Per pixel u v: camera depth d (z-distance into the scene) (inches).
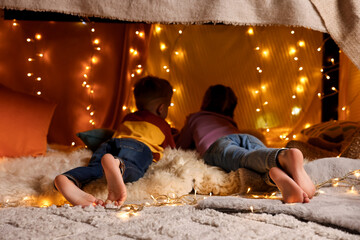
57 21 105.9
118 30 119.5
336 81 116.3
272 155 56.5
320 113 119.0
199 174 66.3
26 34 113.3
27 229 38.5
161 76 125.9
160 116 82.3
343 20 66.7
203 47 126.6
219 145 71.9
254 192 62.3
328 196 54.0
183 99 126.4
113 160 53.1
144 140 71.5
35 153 85.0
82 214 44.5
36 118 87.0
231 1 63.6
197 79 126.6
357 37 66.1
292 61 122.2
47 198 56.9
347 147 74.0
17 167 68.7
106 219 42.5
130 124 75.0
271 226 39.5
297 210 43.4
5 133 82.6
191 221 41.6
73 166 69.6
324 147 86.8
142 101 82.0
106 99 119.3
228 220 41.4
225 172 69.7
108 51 119.1
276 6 64.7
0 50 111.2
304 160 73.4
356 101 104.9
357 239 35.5
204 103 94.3
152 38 125.6
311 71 120.3
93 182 60.1
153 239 34.8
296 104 121.9
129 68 117.3
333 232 37.4
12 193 57.6
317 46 119.6
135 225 39.4
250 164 62.6
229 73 126.0
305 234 36.3
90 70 117.8
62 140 116.0
